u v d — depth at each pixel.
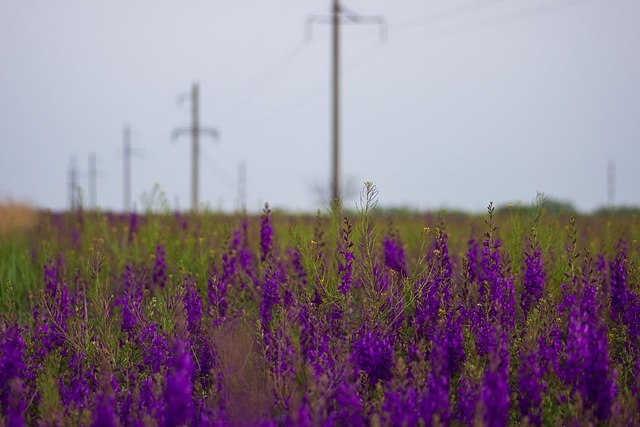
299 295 10.48
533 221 11.91
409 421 6.66
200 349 9.31
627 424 6.93
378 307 8.91
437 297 9.30
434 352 7.85
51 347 9.54
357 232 9.76
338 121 34.72
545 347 8.15
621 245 14.02
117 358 9.21
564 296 10.03
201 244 14.32
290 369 7.86
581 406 6.94
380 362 8.10
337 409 7.24
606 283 11.47
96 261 10.68
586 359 7.29
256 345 8.88
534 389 7.37
